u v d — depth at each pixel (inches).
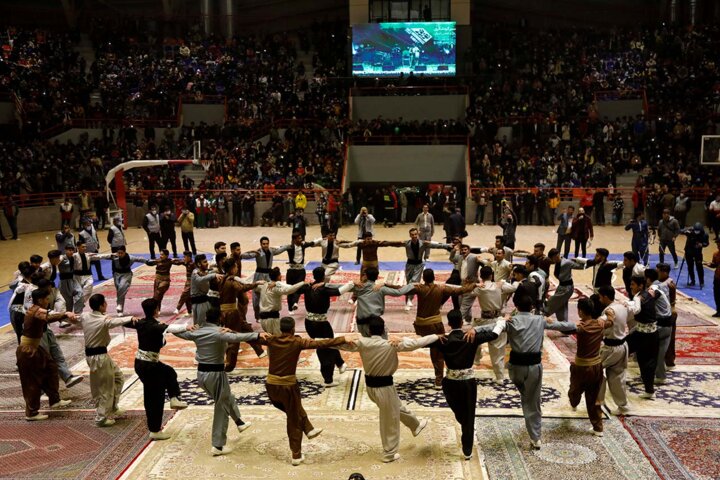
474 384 320.2
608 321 348.8
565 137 1342.3
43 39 1562.5
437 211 1227.2
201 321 487.2
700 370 444.1
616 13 1759.4
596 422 346.0
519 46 1598.2
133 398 407.8
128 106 1464.1
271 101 1494.8
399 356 487.2
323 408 388.2
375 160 1364.4
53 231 1163.9
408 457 325.1
